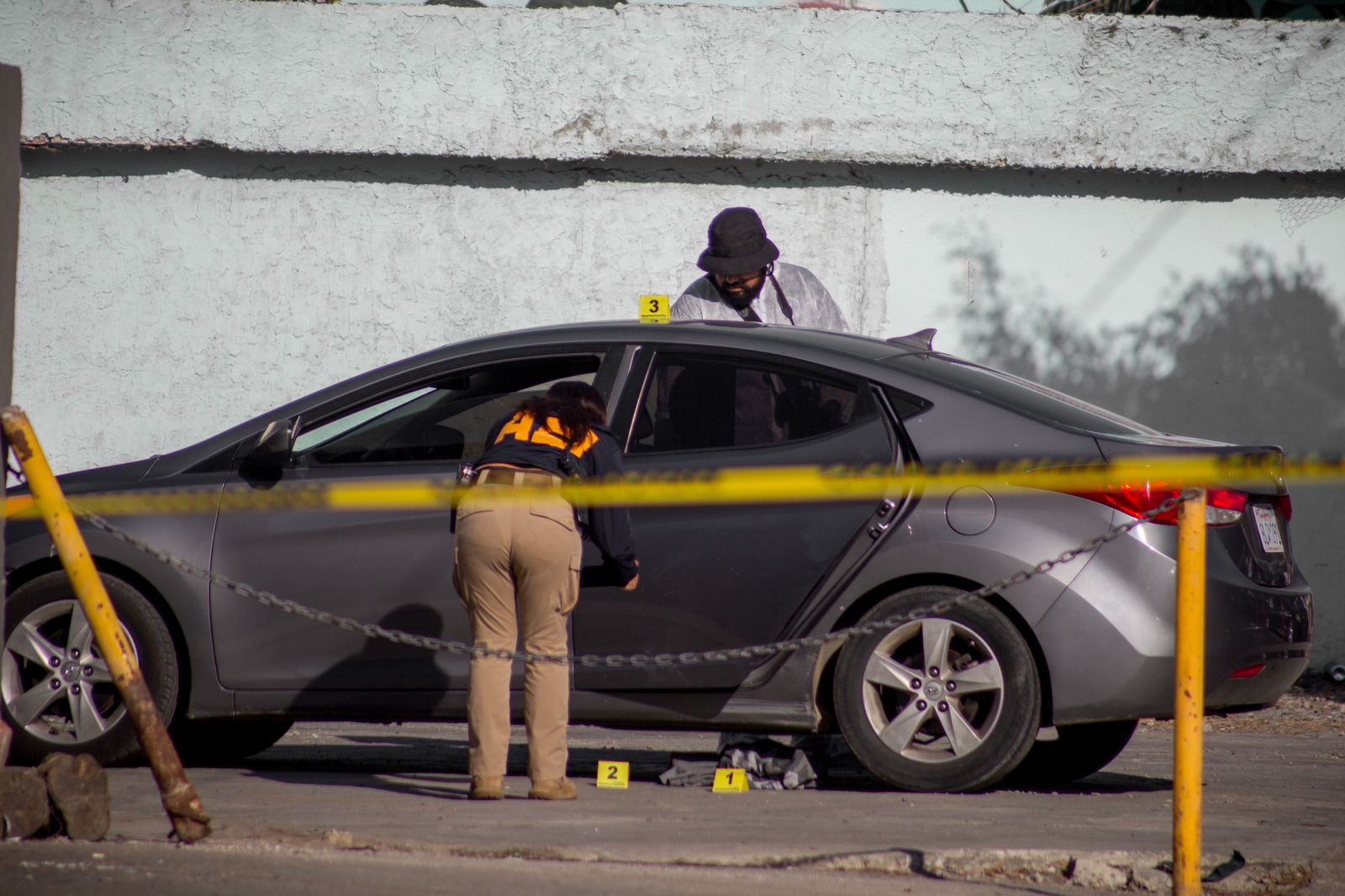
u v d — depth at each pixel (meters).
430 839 17.44
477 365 24.14
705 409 23.08
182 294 37.88
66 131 37.09
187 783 17.16
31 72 37.16
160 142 37.19
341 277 37.78
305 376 37.84
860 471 22.11
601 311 37.81
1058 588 21.06
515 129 37.09
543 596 20.83
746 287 30.19
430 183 37.81
